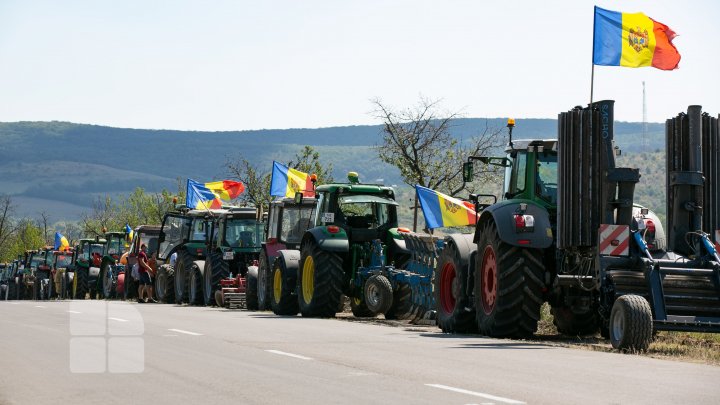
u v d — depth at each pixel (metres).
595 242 18.08
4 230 124.94
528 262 18.41
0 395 10.75
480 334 19.75
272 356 14.71
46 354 15.06
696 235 17.56
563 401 10.07
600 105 18.27
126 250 51.78
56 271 60.84
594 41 19.36
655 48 19.58
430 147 40.03
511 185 20.28
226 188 45.09
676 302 16.28
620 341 15.77
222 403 10.13
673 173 17.88
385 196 27.69
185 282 39.00
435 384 11.44
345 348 16.06
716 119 18.50
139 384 11.59
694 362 14.38
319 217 27.64
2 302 38.66
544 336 20.39
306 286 27.17
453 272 20.92
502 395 10.52
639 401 10.08
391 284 25.84
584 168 18.17
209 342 17.12
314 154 48.31
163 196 71.75
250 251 36.72
